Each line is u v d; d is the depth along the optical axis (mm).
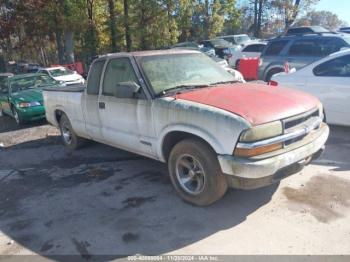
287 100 4117
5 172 6168
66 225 4148
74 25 25750
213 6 34844
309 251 3320
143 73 4781
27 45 31344
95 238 3832
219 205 4258
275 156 3715
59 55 29859
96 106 5594
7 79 11586
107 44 31781
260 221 3855
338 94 6477
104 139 5719
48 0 24125
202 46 24672
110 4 28703
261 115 3752
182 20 32719
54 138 8227
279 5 35938
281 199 4270
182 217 4074
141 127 4785
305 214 3910
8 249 3785
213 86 4758
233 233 3689
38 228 4145
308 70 7004
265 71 12016
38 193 5117
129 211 4328
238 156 3689
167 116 4324
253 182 3709
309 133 4152
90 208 4496
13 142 8258
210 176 3988
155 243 3650
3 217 4500
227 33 40688
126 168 5730
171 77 4879
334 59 6676
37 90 10516
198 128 3967
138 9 28703
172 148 4496
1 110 11992
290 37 11570
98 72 5551
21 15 23703
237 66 15266
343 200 4141
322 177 4770
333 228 3625
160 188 4871
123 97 4699
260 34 39094
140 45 31125
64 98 6535
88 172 5727
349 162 5250
